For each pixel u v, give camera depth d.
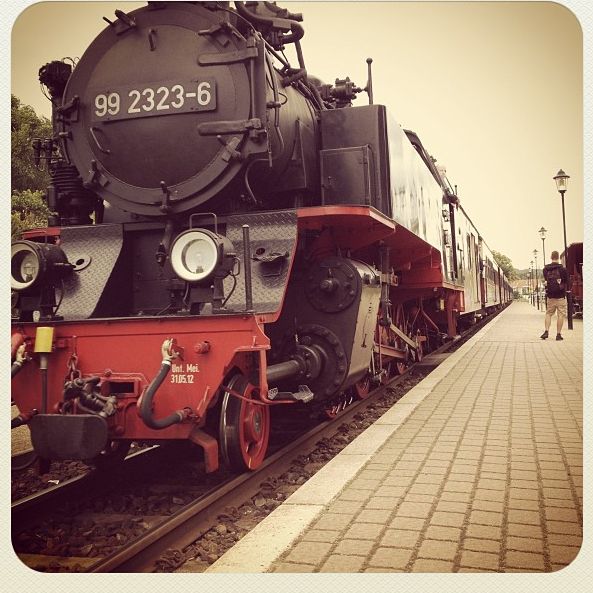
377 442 5.12
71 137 5.33
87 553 3.55
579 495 3.83
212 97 4.91
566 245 17.64
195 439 4.21
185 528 3.73
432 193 10.44
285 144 5.59
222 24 4.93
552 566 2.92
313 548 3.12
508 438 5.26
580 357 10.95
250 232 4.93
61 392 4.48
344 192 6.08
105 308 5.04
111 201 5.24
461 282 14.51
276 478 4.79
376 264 7.32
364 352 6.08
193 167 5.01
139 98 5.08
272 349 5.57
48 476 5.27
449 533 3.28
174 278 5.12
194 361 4.23
